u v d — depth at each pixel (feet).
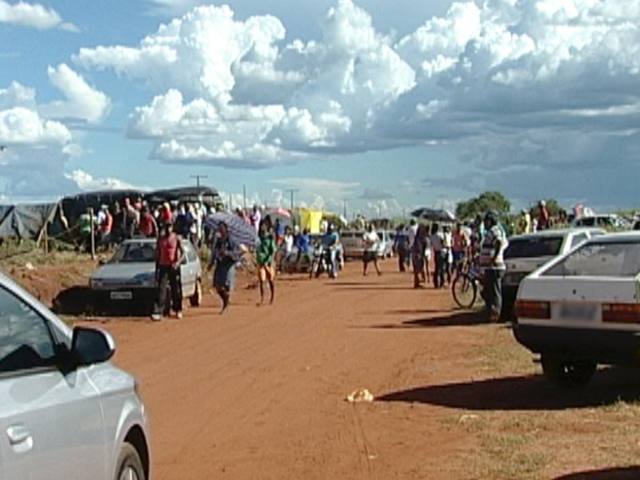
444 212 158.40
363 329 65.31
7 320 16.84
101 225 111.45
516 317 39.29
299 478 28.63
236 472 29.35
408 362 49.85
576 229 69.31
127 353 55.06
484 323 66.74
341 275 135.74
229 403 39.96
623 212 150.51
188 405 39.60
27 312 17.48
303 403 39.70
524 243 66.90
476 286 78.59
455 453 31.04
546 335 38.24
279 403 39.81
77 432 16.81
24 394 15.67
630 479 27.37
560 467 28.86
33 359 16.85
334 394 41.57
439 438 33.19
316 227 197.77
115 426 18.90
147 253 82.33
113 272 78.38
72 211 132.16
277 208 170.09
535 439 32.50
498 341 56.59
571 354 38.32
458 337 59.31
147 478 21.40
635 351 36.42
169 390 42.93
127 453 19.74
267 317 75.25
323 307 83.25
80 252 106.73
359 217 215.51
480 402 39.11
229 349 56.29
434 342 57.26
